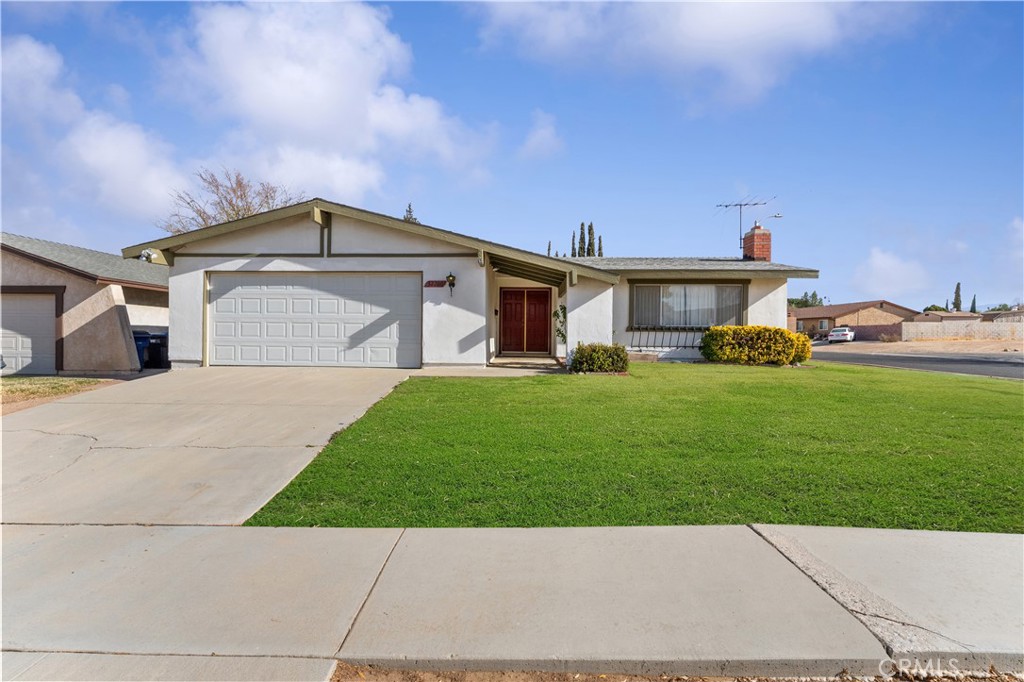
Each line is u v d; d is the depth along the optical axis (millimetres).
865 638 2957
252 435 7066
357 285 13422
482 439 6609
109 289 15070
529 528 4367
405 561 3850
